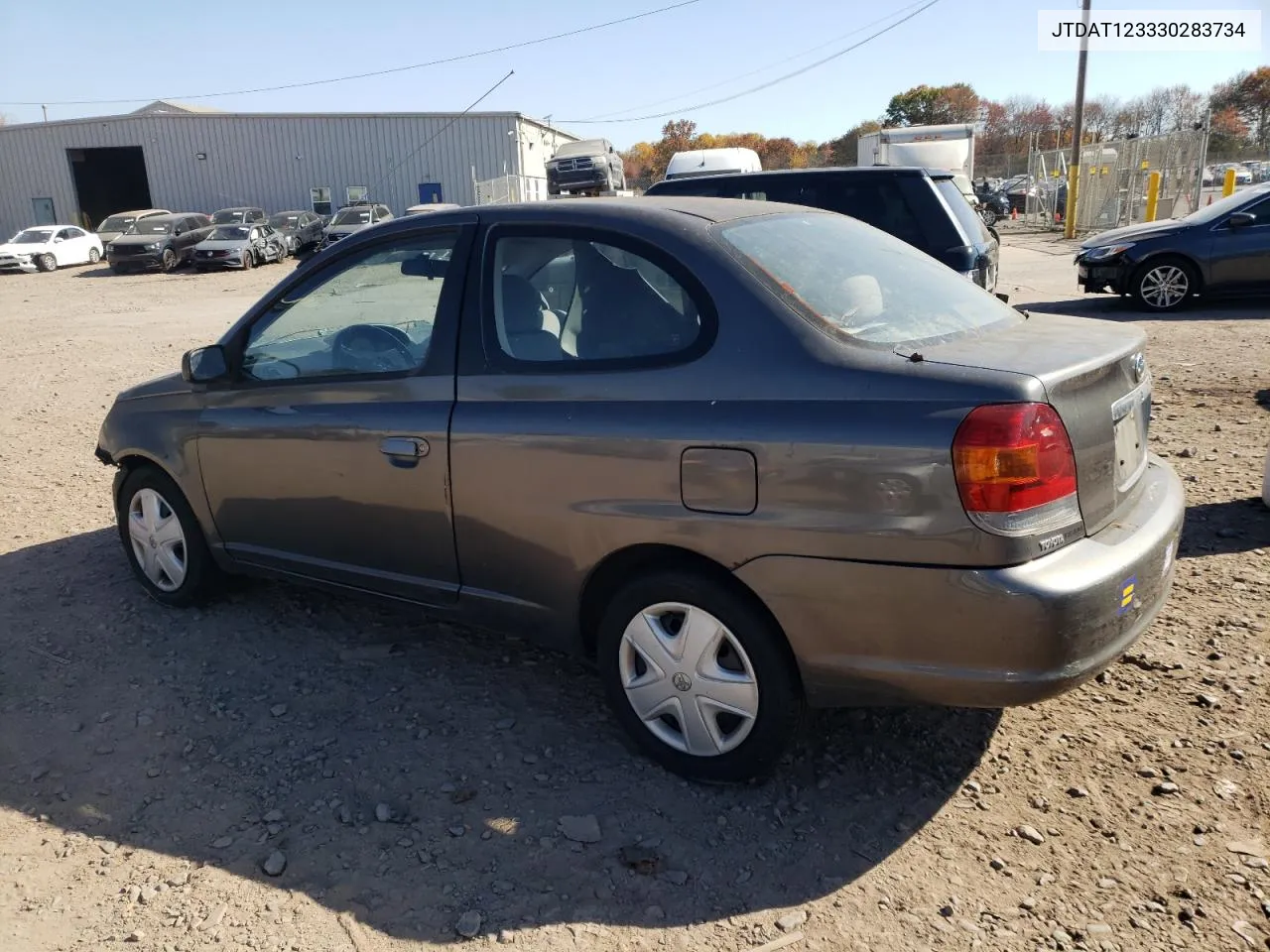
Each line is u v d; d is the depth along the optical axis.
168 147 44.06
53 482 6.74
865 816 2.95
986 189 40.50
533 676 3.85
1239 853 2.72
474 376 3.34
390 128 43.84
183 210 44.75
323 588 3.98
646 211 3.24
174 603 4.52
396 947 2.51
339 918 2.61
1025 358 2.75
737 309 2.90
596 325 3.15
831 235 3.52
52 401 9.70
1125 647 2.78
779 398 2.77
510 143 44.03
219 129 43.75
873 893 2.64
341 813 3.03
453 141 43.94
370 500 3.60
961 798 3.01
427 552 3.53
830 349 2.78
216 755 3.37
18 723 3.61
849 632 2.73
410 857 2.83
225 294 22.69
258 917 2.62
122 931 2.58
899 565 2.62
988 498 2.52
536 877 2.74
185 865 2.83
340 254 3.82
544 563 3.23
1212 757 3.13
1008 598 2.53
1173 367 8.83
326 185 44.34
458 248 3.49
